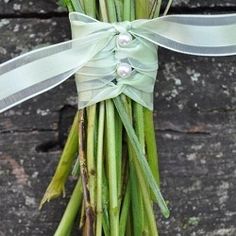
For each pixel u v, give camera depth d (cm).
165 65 46
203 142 46
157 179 41
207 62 46
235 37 41
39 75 39
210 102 46
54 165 46
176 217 46
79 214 44
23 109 46
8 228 46
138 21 39
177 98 46
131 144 40
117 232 39
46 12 45
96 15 40
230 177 46
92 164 39
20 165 46
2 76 39
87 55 39
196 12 46
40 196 46
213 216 46
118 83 39
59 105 46
